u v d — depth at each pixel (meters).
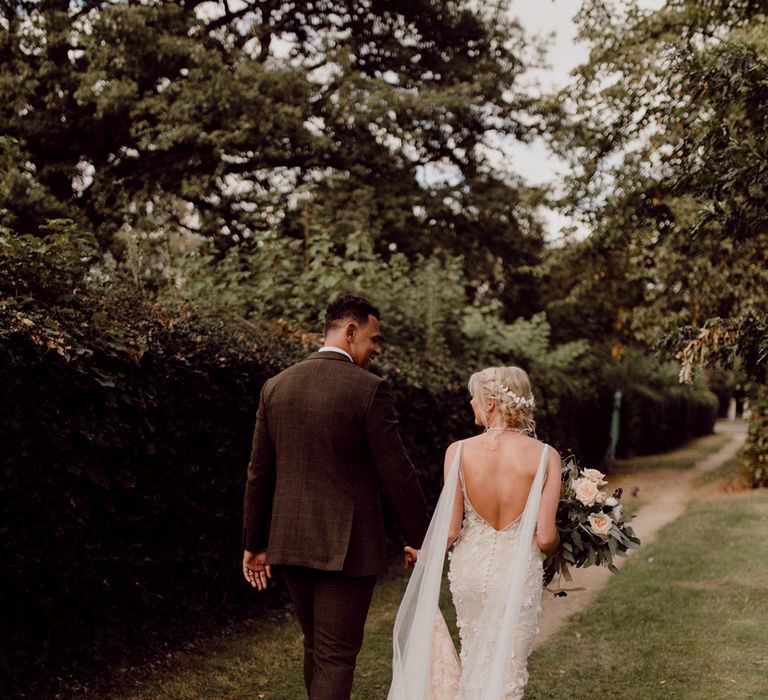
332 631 3.22
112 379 4.41
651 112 10.33
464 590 3.29
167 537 5.21
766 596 6.27
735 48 5.75
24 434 3.98
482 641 3.21
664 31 10.33
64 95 14.71
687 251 11.84
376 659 5.19
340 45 18.42
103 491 4.57
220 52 16.02
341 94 16.80
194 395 5.37
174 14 15.16
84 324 4.43
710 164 5.98
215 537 5.70
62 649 4.38
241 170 16.77
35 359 4.03
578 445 16.94
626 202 11.67
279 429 3.40
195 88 15.07
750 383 13.54
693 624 5.62
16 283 4.45
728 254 10.82
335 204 16.44
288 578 3.37
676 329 6.78
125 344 4.62
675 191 6.45
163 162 15.93
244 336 6.38
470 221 19.94
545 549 3.21
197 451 5.48
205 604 5.62
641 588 6.79
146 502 4.94
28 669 4.19
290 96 15.79
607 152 11.43
